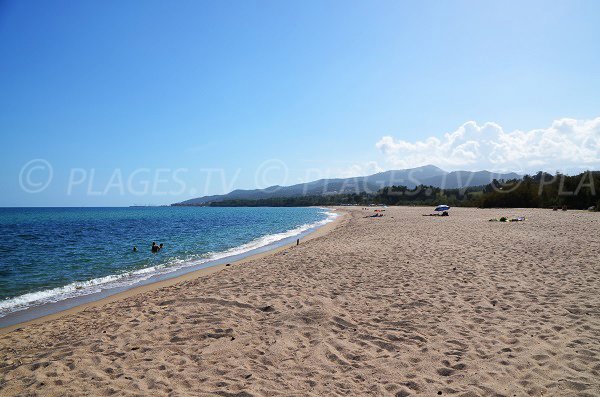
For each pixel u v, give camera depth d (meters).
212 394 3.87
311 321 6.21
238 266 13.02
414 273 9.55
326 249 15.20
